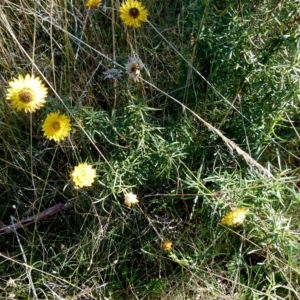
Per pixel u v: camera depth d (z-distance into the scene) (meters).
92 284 0.58
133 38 0.63
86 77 0.61
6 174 0.60
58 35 0.64
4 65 0.62
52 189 0.60
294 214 0.57
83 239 0.58
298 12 0.52
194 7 0.57
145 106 0.54
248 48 0.55
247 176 0.57
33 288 0.53
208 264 0.57
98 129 0.55
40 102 0.52
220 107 0.60
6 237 0.61
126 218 0.58
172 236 0.59
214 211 0.53
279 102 0.54
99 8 0.64
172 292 0.57
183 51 0.59
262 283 0.57
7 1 0.60
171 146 0.55
